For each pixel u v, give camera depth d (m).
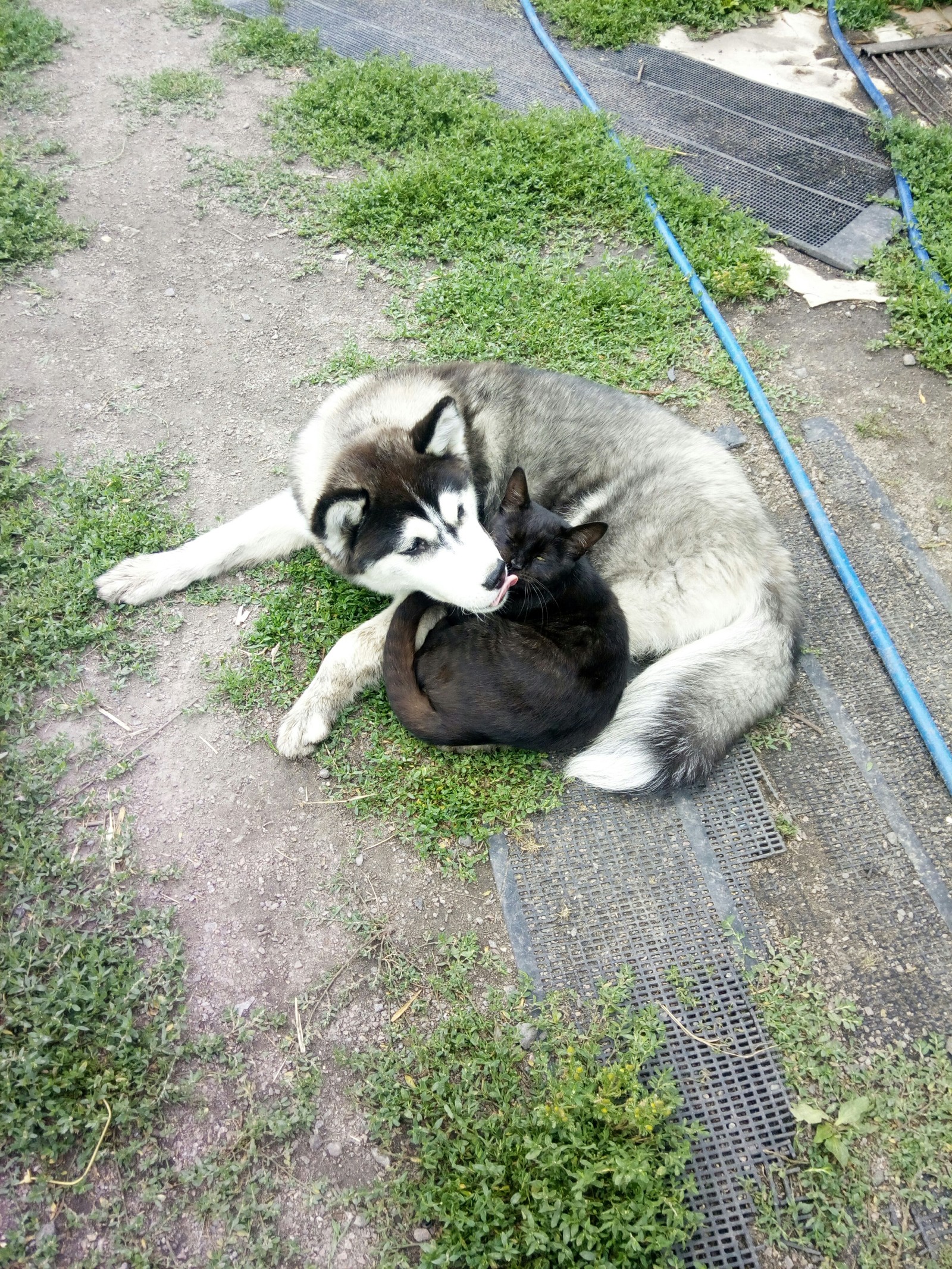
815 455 1.55
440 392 1.34
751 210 1.89
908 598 1.39
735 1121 1.01
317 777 1.23
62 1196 0.96
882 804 1.21
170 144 2.02
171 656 1.32
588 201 1.87
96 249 1.81
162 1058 1.02
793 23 2.38
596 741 1.21
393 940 1.11
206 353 1.67
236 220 1.88
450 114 2.02
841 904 1.14
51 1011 1.02
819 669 1.32
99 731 1.24
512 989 1.09
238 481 1.51
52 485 1.46
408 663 1.22
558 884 1.15
